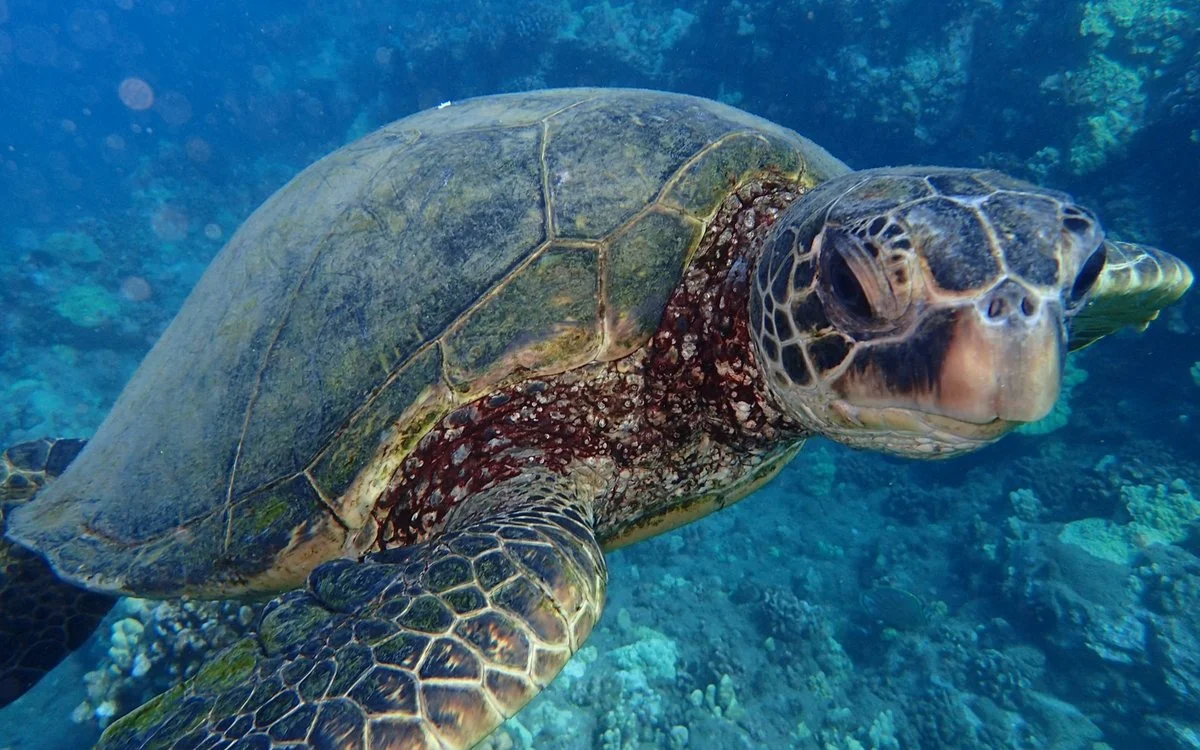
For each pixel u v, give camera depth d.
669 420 0.40
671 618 1.38
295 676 0.27
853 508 1.89
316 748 0.25
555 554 0.30
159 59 5.97
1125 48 1.62
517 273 0.38
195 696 0.28
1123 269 0.48
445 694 0.26
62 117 5.45
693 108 0.47
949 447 0.34
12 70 6.63
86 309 2.16
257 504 0.37
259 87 4.41
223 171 3.55
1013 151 1.83
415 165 0.44
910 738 1.19
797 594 1.55
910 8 2.01
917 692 1.27
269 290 0.44
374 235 0.42
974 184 0.31
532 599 0.29
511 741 0.98
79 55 6.98
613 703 1.08
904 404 0.30
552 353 0.37
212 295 0.49
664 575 1.54
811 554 1.71
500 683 0.27
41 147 5.02
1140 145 1.58
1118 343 1.60
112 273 2.49
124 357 2.19
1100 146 1.61
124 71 5.99
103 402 2.05
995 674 1.26
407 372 0.37
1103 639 1.20
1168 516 1.34
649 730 1.06
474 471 0.38
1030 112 1.79
